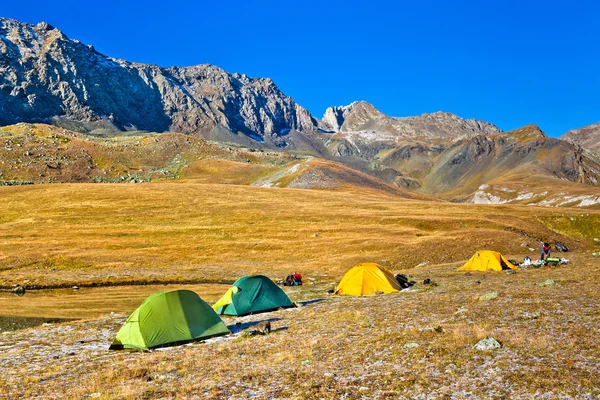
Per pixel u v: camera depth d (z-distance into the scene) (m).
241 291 30.48
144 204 109.25
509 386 12.03
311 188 179.62
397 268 59.53
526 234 81.81
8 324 31.47
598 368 12.60
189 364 17.48
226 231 84.00
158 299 22.94
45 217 95.56
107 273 55.56
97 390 14.66
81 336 25.58
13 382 16.48
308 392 12.93
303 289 41.50
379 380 13.49
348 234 79.88
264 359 17.34
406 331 19.11
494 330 17.78
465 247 67.81
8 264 60.03
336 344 18.42
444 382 12.80
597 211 113.12
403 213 101.94
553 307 20.89
